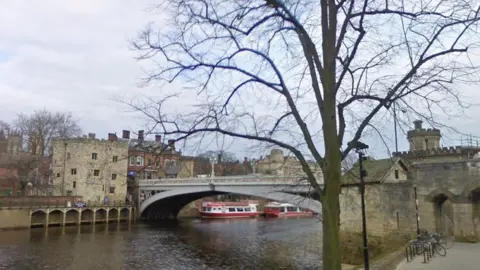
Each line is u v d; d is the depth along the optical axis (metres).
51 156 85.81
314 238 51.69
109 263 35.66
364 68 10.23
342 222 36.34
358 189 35.91
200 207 101.38
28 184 75.69
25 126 95.94
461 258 20.98
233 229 65.19
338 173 8.09
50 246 44.44
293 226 70.44
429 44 8.53
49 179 81.12
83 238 52.06
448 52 8.55
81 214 71.69
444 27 8.55
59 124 95.19
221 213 92.88
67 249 42.62
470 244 27.89
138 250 42.94
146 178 80.38
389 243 33.41
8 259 36.47
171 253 41.19
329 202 8.02
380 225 34.47
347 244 35.09
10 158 77.00
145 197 84.56
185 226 70.88
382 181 34.56
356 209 35.81
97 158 77.50
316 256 38.34
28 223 63.44
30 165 78.75
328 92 8.20
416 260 20.70
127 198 81.31
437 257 21.56
